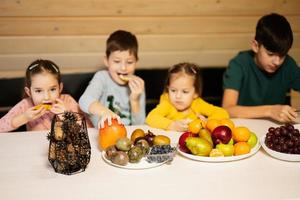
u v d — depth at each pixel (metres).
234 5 2.32
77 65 2.26
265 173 1.10
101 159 1.19
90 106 1.56
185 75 1.68
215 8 2.31
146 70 2.24
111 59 1.77
